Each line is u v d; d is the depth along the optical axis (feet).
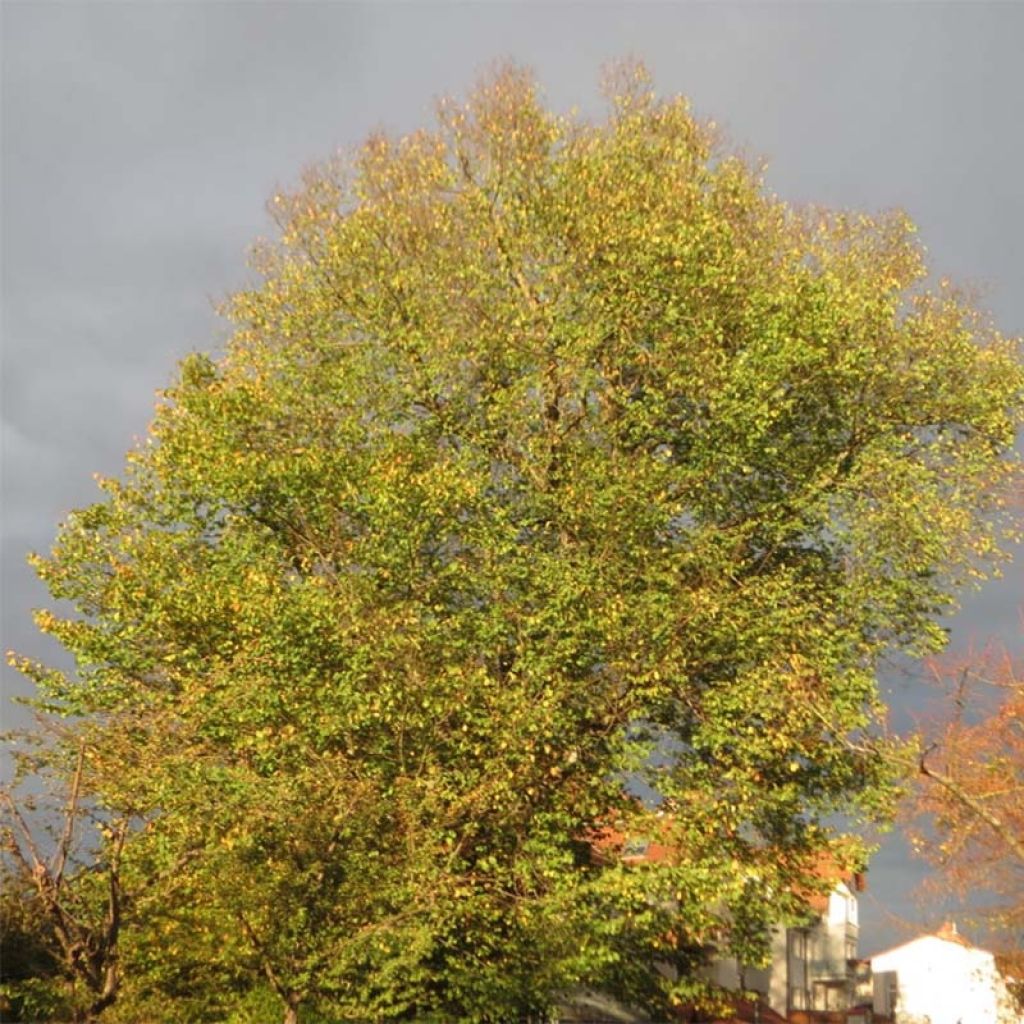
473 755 91.15
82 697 95.09
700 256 105.60
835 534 103.04
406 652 91.66
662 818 95.35
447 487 97.45
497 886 88.58
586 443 105.19
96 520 105.60
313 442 104.78
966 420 106.83
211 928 72.95
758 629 95.50
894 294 108.58
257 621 91.35
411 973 80.23
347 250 111.14
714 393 99.86
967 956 200.34
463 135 116.26
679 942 96.22
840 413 107.34
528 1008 93.25
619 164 113.39
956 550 101.50
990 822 68.23
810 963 197.16
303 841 72.84
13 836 63.87
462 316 107.76
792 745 93.40
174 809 70.33
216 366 113.60
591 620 94.22
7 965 65.10
